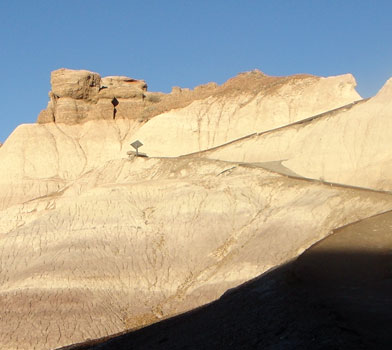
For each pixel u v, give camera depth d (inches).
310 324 1291.8
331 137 3735.2
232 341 1418.6
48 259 3307.1
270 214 3157.0
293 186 3326.8
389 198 2721.5
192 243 3238.2
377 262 1657.2
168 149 5959.6
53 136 7076.8
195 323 1736.0
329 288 1504.7
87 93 7347.4
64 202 3870.6
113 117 7288.4
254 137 4793.3
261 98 5964.6
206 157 4867.1
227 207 3432.6
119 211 3661.4
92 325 2736.2
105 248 3331.7
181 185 3769.7
